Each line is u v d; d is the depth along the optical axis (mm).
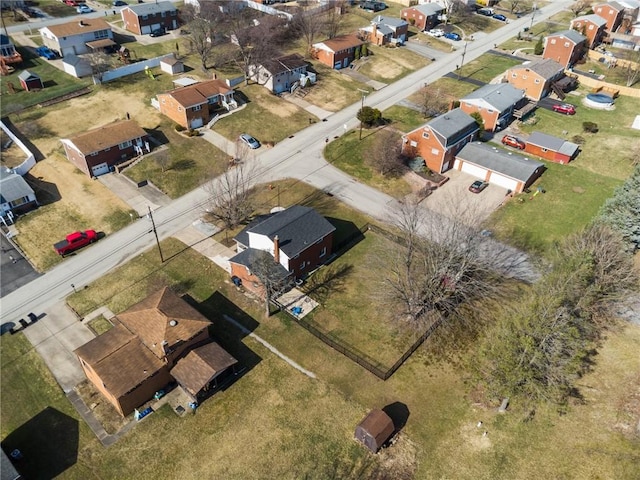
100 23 97125
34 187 63938
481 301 49344
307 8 118938
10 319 47438
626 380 41719
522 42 112188
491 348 37469
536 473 35844
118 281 51531
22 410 39812
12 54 89000
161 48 99750
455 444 37688
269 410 39750
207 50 91375
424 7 116750
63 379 42094
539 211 62625
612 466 35906
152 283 51281
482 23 122375
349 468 36125
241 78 88625
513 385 36156
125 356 39500
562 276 42125
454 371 43031
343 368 43156
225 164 69438
